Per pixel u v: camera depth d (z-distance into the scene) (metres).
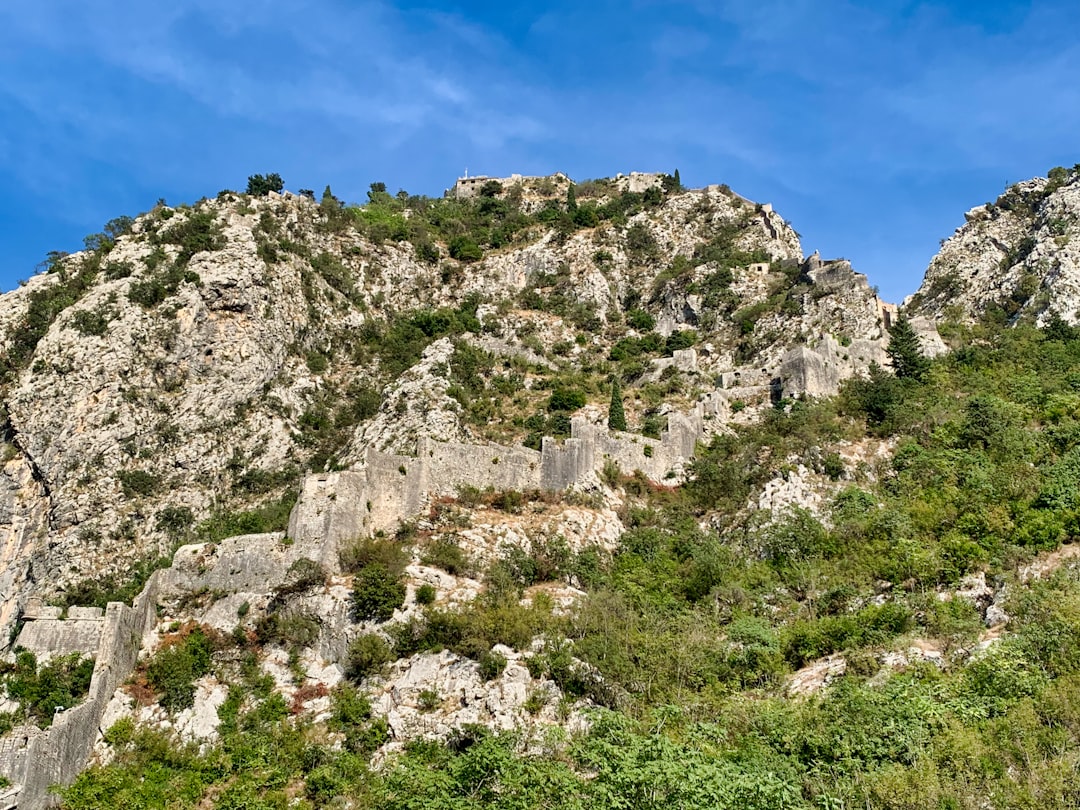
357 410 101.31
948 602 57.84
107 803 52.09
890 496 73.69
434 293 129.00
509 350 112.88
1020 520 63.84
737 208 146.88
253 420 98.56
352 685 59.38
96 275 108.88
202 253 108.88
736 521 74.00
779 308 109.56
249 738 56.84
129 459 92.50
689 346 113.25
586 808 40.44
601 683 55.56
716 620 62.31
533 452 77.44
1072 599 51.78
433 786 44.59
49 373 96.38
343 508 67.50
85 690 60.69
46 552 86.50
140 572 83.06
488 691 55.78
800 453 79.00
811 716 46.94
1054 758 40.31
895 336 96.94
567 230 140.88
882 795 39.84
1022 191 132.38
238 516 87.69
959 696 46.94
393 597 61.91
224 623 64.38
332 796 51.66
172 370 99.38
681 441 83.81
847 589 62.34
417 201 165.25
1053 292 108.56
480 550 68.25
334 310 116.50
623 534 73.00
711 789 38.97
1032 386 85.31
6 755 52.72
